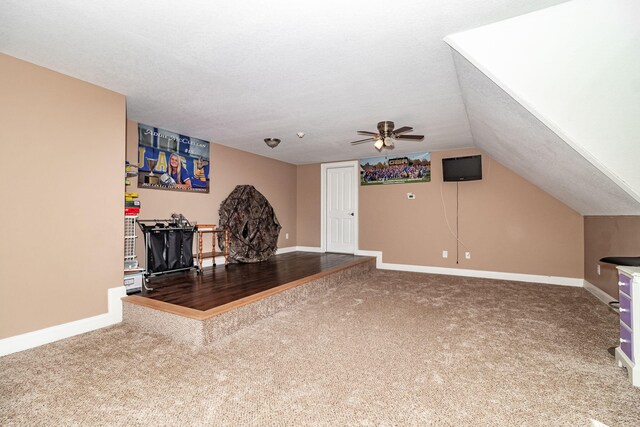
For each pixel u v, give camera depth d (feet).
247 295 9.75
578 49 5.60
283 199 21.20
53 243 7.95
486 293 12.95
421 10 5.56
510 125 8.77
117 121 9.40
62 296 8.10
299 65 7.72
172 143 13.92
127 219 10.49
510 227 15.61
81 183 8.54
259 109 10.98
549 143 7.88
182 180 14.38
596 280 12.55
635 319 6.05
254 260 16.79
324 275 13.25
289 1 5.28
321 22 5.92
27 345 7.43
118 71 8.07
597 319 9.70
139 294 9.85
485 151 15.80
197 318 7.67
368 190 19.65
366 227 19.63
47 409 5.19
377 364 6.76
